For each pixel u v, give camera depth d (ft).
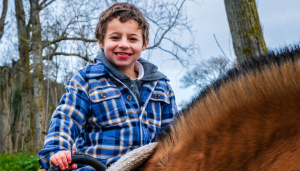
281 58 3.60
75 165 5.24
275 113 3.28
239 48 14.90
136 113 6.57
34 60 50.29
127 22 6.80
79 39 31.63
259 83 3.53
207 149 3.60
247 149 3.30
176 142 4.19
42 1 48.52
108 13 6.88
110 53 6.77
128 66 7.07
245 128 3.41
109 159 6.06
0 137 80.48
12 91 88.53
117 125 6.32
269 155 3.13
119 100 6.48
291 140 3.05
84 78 6.60
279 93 3.35
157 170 4.09
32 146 55.72
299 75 3.30
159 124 6.91
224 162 3.41
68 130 5.91
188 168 3.67
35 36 50.06
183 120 4.22
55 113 6.09
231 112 3.62
